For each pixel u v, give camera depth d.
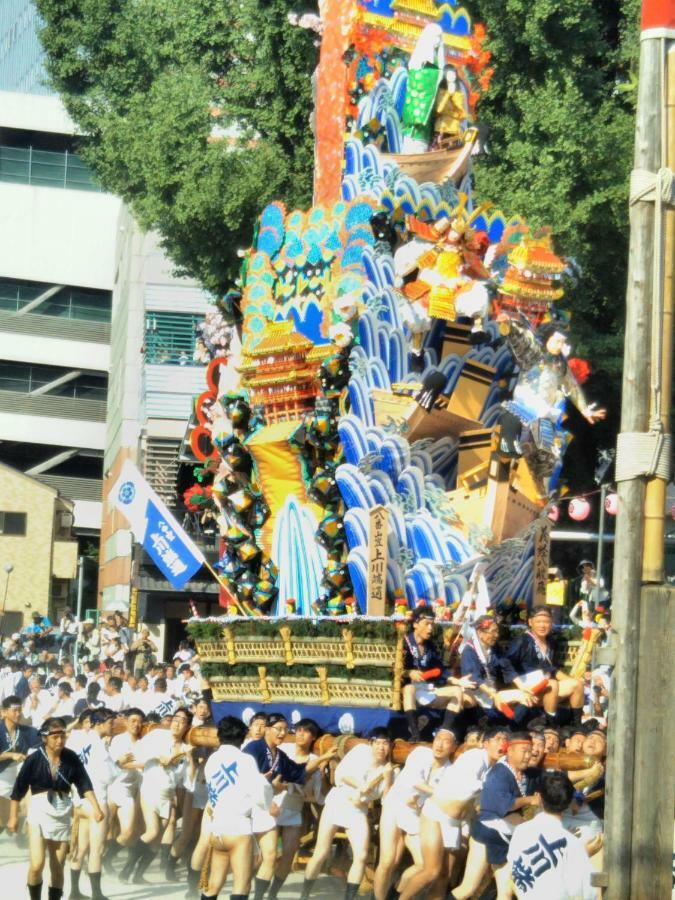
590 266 35.84
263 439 23.83
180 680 34.41
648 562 11.23
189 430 27.66
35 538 86.38
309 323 24.09
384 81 24.19
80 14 45.53
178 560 24.67
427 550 22.02
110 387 95.06
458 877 18.69
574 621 26.19
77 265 103.94
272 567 24.03
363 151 23.64
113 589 74.00
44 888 21.56
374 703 20.55
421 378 22.62
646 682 11.14
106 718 21.36
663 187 11.32
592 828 17.20
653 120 11.45
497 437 22.62
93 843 20.31
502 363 23.72
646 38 11.52
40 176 105.00
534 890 12.90
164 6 44.34
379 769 18.97
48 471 106.56
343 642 20.75
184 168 38.88
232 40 41.75
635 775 11.10
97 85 45.88
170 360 63.12
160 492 56.47
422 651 20.55
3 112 102.69
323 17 25.59
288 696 21.64
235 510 24.50
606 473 35.25
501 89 36.19
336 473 21.66
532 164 34.75
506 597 23.11
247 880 17.25
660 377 11.29
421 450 22.64
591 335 35.59
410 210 22.88
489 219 24.61
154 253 72.25
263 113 39.44
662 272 11.32
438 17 25.27
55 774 18.44
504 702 19.84
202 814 22.28
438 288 21.91
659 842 11.02
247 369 24.45
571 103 34.28
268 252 25.11
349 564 21.53
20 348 103.25
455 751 18.47
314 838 22.20
